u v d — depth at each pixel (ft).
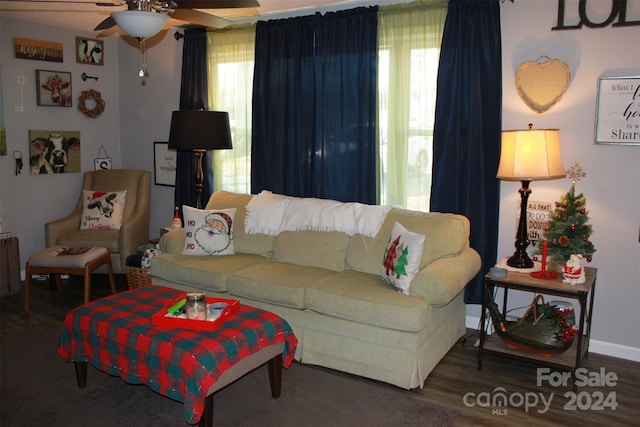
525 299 11.50
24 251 16.01
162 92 16.98
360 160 12.71
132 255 14.10
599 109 10.25
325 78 12.96
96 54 17.22
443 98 11.44
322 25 12.93
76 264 13.03
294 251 11.93
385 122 12.56
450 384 9.50
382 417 8.39
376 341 9.34
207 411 7.51
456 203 11.62
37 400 8.95
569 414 8.51
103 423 8.26
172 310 8.54
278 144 13.94
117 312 8.84
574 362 9.44
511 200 11.39
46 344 11.23
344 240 11.51
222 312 8.55
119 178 16.67
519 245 10.46
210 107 15.37
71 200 17.12
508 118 11.23
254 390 9.31
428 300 9.17
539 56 10.75
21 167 15.65
